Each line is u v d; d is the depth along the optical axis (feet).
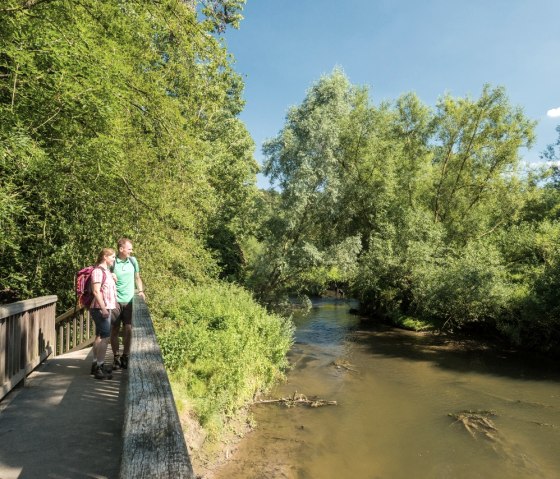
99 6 20.66
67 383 16.76
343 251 65.21
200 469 21.77
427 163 85.46
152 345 11.22
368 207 81.10
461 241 77.97
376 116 78.48
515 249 66.03
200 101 36.52
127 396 7.34
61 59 16.19
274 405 32.58
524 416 31.94
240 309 39.04
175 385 25.41
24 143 15.28
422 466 24.36
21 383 16.34
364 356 49.70
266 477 21.79
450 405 34.17
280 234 66.08
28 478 9.48
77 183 22.95
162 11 24.09
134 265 19.98
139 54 26.14
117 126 21.24
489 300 55.77
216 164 61.36
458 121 77.36
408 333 63.57
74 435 11.92
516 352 52.31
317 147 64.80
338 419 30.58
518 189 74.95
